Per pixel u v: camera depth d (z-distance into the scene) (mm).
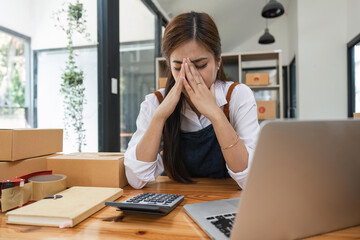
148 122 1021
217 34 869
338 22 4012
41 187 708
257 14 5402
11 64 1818
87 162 900
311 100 4121
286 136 362
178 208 649
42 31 1915
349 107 3896
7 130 809
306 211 417
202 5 4176
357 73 3645
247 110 959
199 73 858
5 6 1764
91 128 2033
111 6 2100
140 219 577
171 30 833
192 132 999
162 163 1006
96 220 572
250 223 386
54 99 1950
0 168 772
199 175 1076
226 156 829
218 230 479
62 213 556
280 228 407
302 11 4184
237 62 3547
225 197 757
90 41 2025
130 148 953
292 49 5309
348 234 468
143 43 3232
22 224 553
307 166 389
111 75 2096
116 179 880
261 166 364
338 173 415
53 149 1023
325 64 4070
